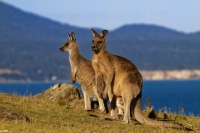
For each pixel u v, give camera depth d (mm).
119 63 26219
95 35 26547
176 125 24797
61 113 26453
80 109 28828
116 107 26359
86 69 29641
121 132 22719
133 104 25656
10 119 23078
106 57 26234
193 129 25500
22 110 25766
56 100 30656
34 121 23438
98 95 27516
